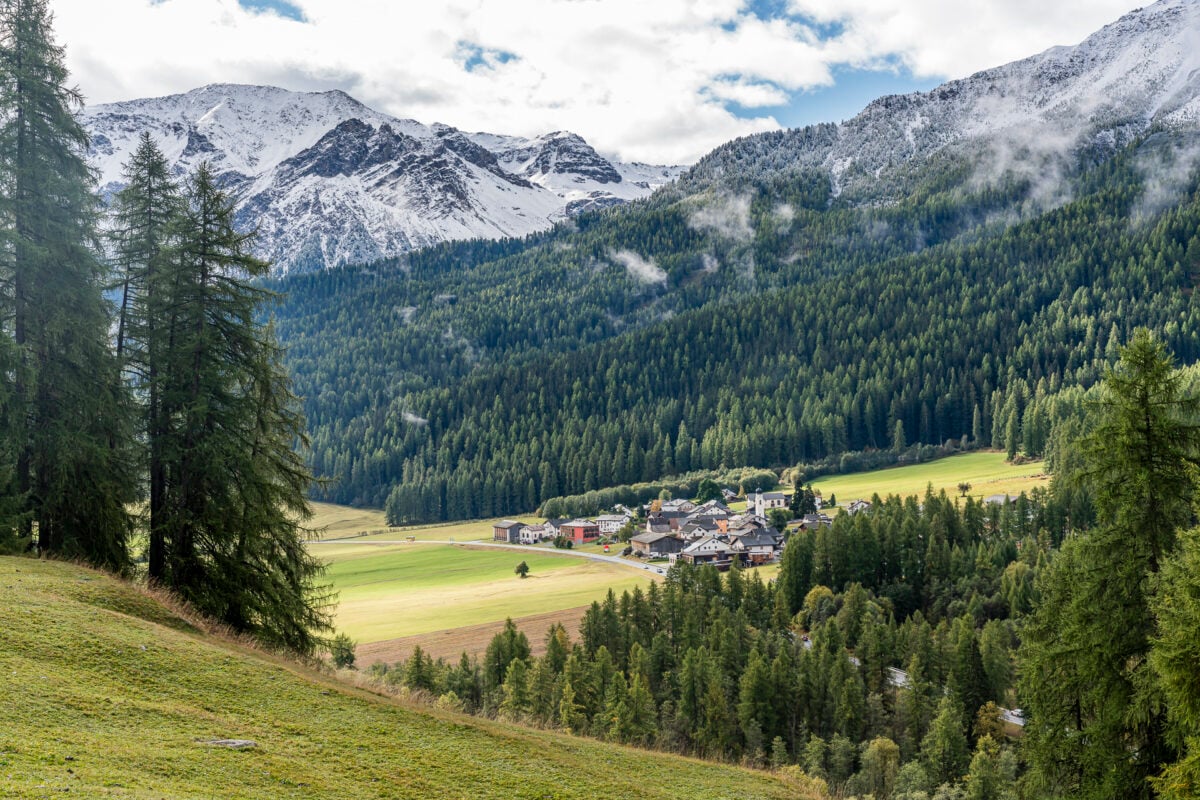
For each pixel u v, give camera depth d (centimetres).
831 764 6494
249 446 3228
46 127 3036
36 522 3250
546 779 2141
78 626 2150
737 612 9325
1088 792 2420
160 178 3186
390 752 2003
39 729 1489
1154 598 2195
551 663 7731
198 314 3117
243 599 3184
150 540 3192
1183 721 2017
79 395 3072
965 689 7125
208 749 1633
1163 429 2362
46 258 2983
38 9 3047
